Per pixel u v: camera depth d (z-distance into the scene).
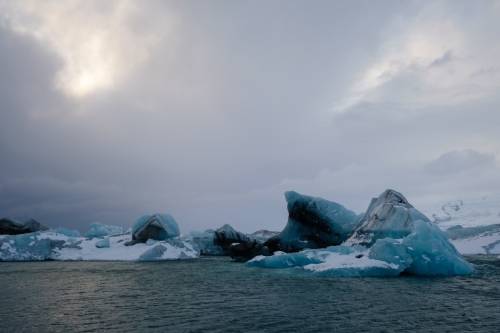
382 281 25.17
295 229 47.00
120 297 21.33
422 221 30.23
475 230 59.16
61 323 15.25
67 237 57.62
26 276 31.91
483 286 22.94
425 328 13.76
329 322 14.75
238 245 48.38
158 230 56.06
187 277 30.27
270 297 20.38
